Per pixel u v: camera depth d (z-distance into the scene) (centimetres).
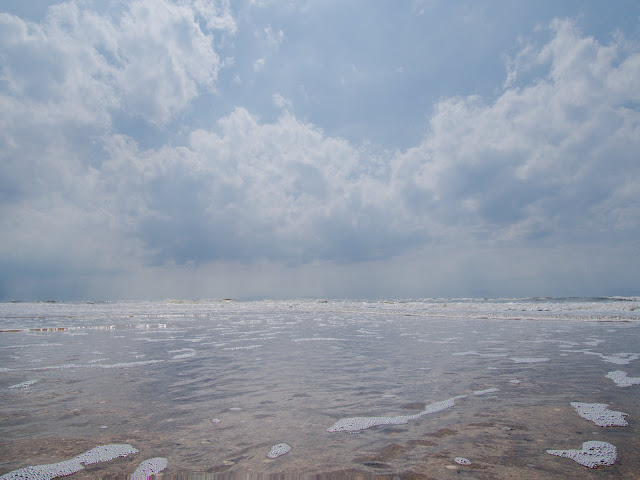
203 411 317
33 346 736
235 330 1032
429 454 225
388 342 756
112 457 227
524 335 841
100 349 689
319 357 586
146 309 2452
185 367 514
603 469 201
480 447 234
